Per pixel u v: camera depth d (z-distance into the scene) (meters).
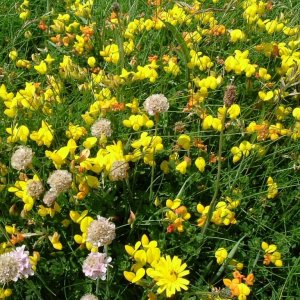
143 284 0.35
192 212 0.44
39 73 0.58
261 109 0.52
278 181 0.47
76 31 0.66
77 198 0.40
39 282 0.39
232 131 0.48
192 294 0.37
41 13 0.73
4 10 0.72
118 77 0.51
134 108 0.49
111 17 0.64
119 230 0.42
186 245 0.41
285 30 0.62
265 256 0.40
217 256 0.39
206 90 0.50
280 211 0.46
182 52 0.55
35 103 0.49
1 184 0.43
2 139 0.48
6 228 0.39
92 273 0.32
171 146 0.48
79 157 0.40
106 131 0.42
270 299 0.41
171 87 0.57
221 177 0.46
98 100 0.50
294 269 0.41
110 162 0.40
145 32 0.64
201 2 0.71
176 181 0.46
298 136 0.48
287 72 0.53
